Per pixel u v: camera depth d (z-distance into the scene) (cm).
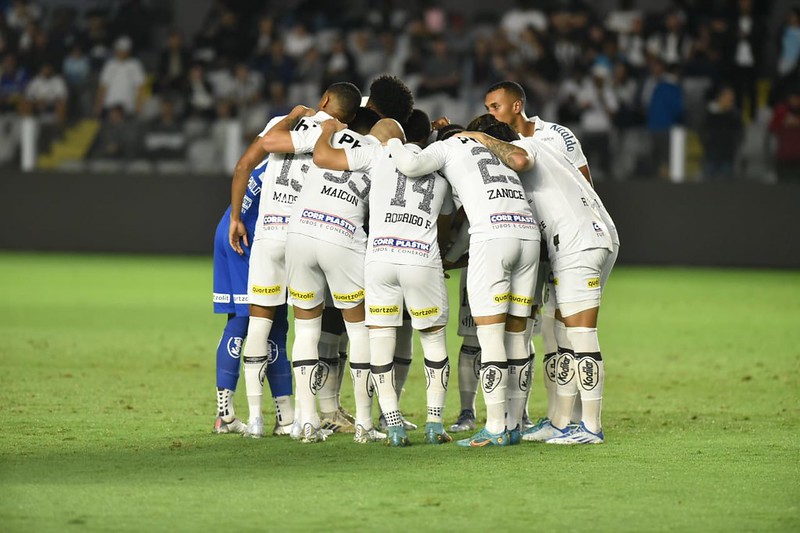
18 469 2134
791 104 7556
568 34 8694
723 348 4194
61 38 8950
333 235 2398
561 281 2416
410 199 2364
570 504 1892
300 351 2445
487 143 2409
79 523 1752
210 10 9831
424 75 8369
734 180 7406
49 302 5397
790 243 7381
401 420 2420
